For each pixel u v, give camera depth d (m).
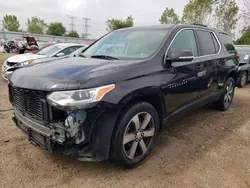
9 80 2.87
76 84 2.16
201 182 2.49
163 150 3.15
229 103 5.11
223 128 4.00
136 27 3.88
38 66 2.80
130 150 2.64
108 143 2.37
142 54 3.03
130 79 2.49
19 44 21.53
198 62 3.61
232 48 5.00
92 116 2.25
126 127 2.50
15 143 3.22
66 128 2.19
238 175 2.62
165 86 2.89
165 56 3.03
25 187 2.35
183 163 2.84
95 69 2.47
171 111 3.17
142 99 2.74
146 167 2.75
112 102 2.27
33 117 2.43
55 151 2.31
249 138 3.62
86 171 2.64
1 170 2.60
